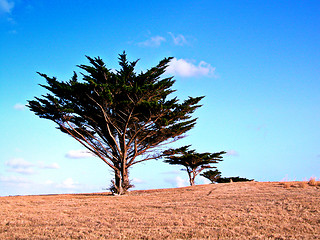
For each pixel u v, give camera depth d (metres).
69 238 9.34
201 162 40.47
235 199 16.59
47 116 24.22
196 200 17.42
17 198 22.27
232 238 8.66
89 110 25.48
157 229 10.05
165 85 24.61
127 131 27.70
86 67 24.41
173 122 26.47
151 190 28.81
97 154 26.33
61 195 25.92
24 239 9.24
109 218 12.48
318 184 22.73
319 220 10.33
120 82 23.81
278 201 14.57
